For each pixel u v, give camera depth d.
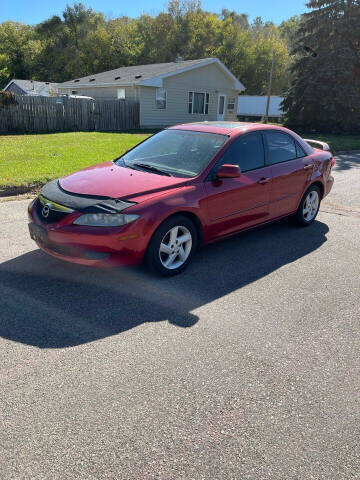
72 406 2.42
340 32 24.61
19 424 2.27
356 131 26.03
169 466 2.06
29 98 19.91
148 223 3.81
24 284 3.96
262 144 5.18
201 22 53.06
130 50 53.19
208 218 4.43
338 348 3.14
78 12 57.91
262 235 5.87
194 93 27.25
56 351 2.94
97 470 2.02
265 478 2.01
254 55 53.72
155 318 3.46
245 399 2.55
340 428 2.36
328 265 4.80
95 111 22.53
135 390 2.58
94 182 4.19
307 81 25.53
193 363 2.88
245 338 3.22
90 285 4.00
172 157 4.75
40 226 3.92
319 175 6.04
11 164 9.66
